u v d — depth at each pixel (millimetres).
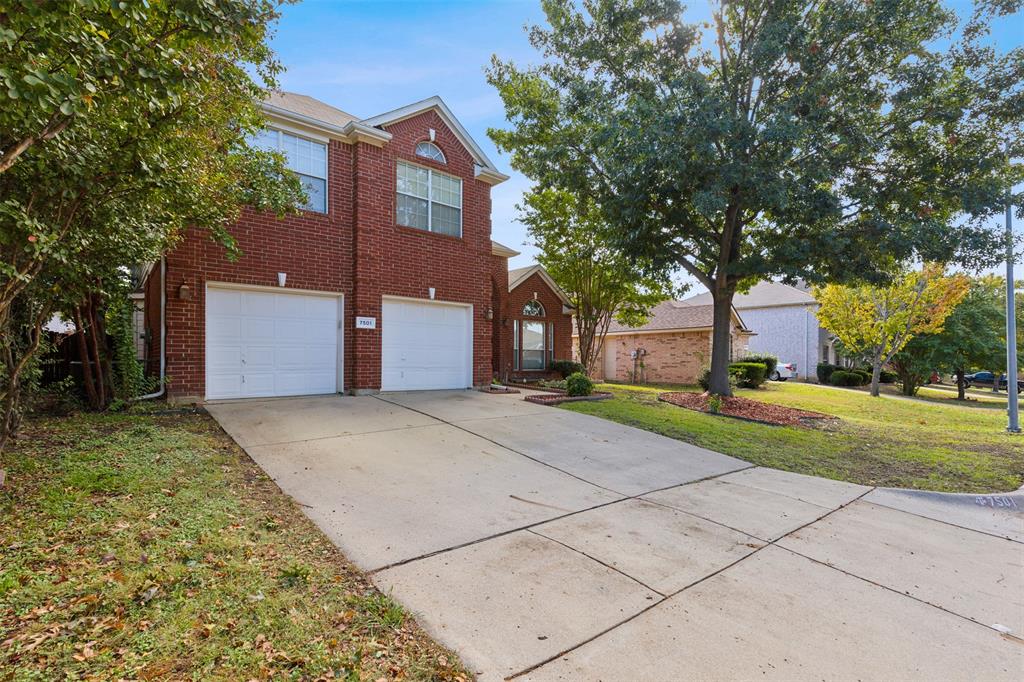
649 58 10898
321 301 9922
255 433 6648
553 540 4086
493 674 2445
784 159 9156
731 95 10312
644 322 18766
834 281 10344
